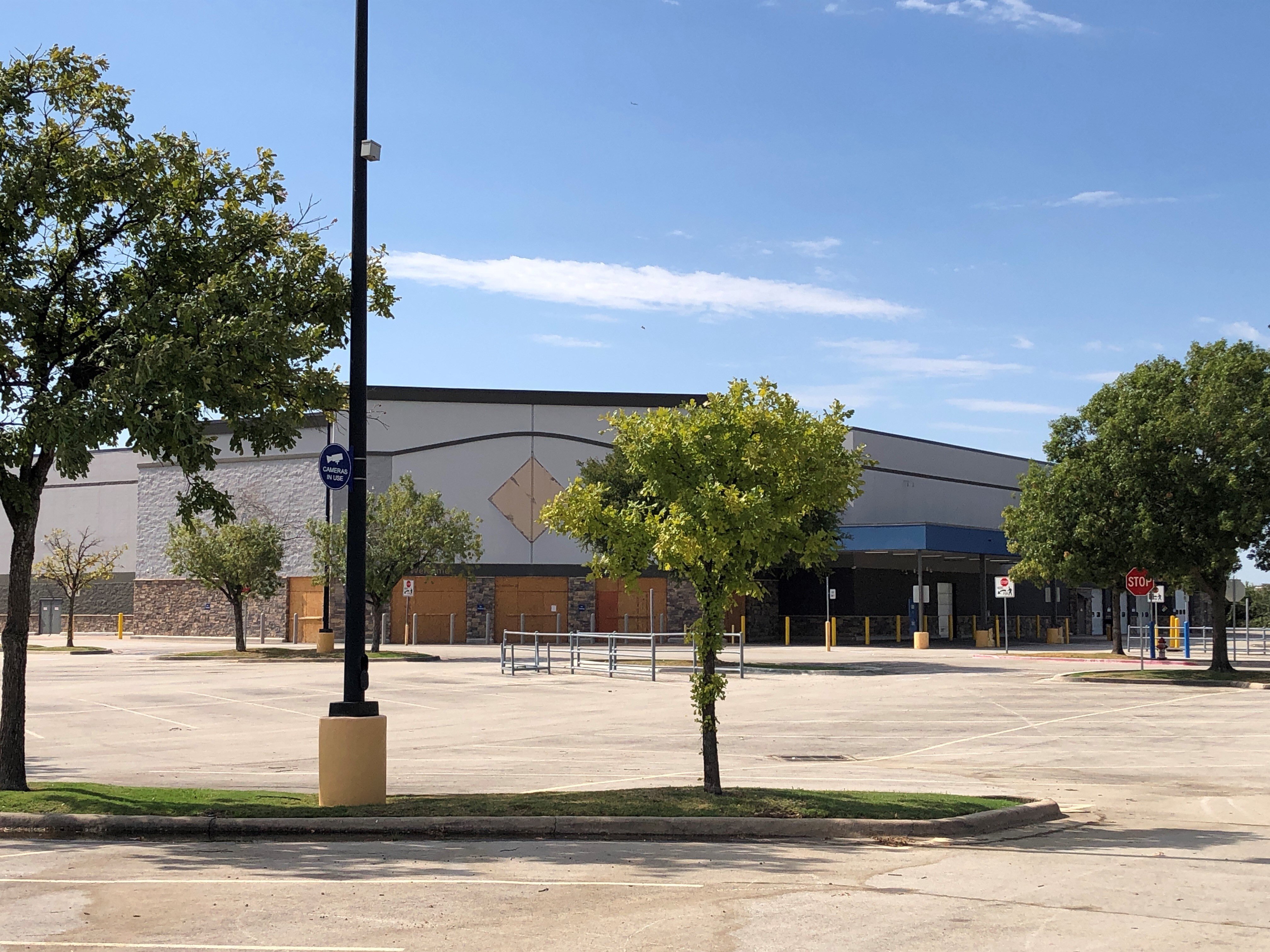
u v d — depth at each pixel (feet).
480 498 174.19
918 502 200.64
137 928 24.13
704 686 40.50
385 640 168.55
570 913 25.53
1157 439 104.99
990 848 34.09
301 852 33.17
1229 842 35.14
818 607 190.29
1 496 42.14
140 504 189.78
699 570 40.73
